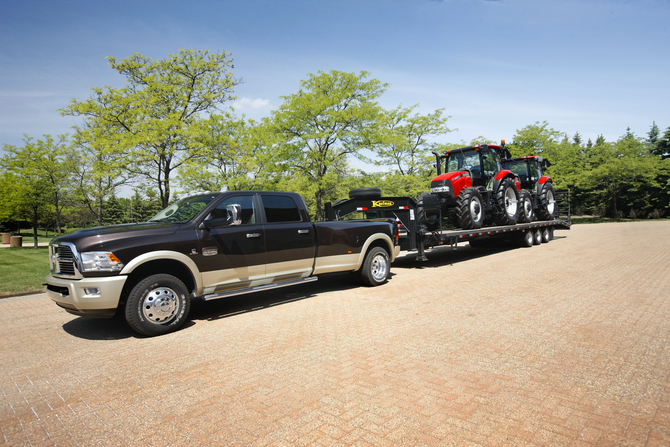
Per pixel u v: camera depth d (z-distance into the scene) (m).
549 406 2.84
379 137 19.50
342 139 19.64
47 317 6.03
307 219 6.67
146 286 4.71
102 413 2.92
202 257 5.25
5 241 24.67
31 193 17.72
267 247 5.98
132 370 3.75
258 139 17.16
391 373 3.48
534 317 5.16
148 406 3.00
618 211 45.31
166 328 4.86
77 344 4.62
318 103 18.52
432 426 2.59
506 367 3.56
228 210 5.28
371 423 2.65
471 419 2.67
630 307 5.54
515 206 12.80
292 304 6.34
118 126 14.08
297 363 3.77
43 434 2.65
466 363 3.67
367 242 7.50
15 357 4.24
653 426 2.55
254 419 2.75
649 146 52.44
